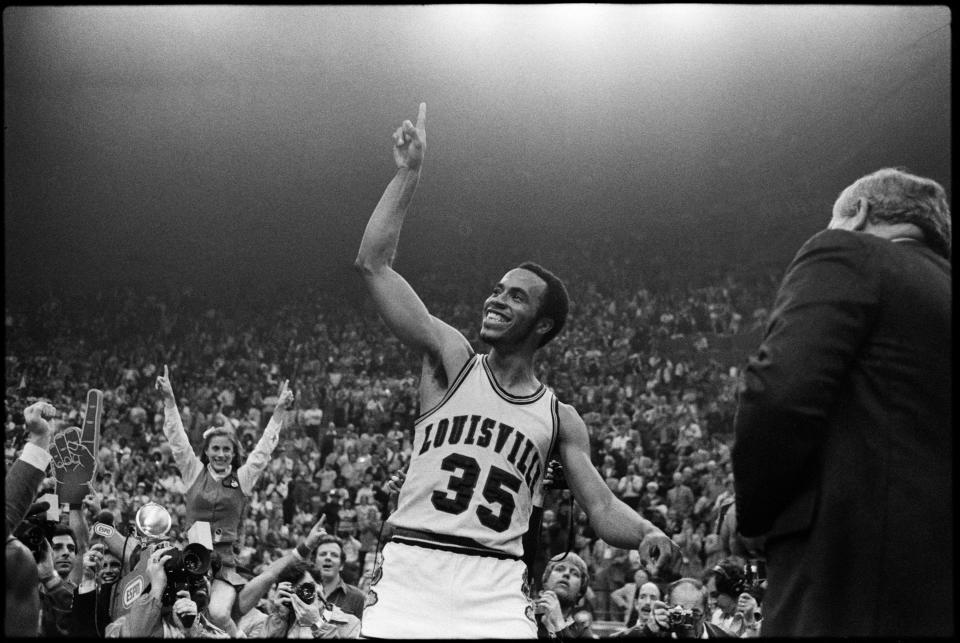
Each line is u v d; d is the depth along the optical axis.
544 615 4.11
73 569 4.62
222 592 5.10
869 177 2.41
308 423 22.23
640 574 8.92
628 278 30.48
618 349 26.34
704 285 29.52
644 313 28.06
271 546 15.22
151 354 28.72
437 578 2.98
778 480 2.02
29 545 3.63
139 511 4.29
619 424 20.89
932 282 2.10
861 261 2.10
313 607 4.44
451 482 3.07
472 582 2.98
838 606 1.95
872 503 1.98
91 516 6.10
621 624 11.48
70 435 4.50
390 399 23.73
